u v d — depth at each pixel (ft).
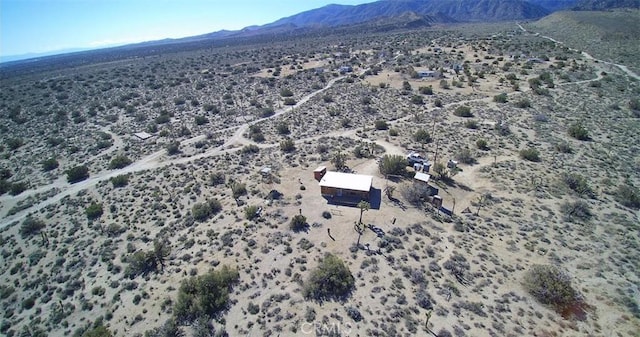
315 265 124.77
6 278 143.54
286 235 143.64
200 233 151.94
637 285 110.63
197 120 323.37
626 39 501.97
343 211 159.02
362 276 117.80
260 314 106.01
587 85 336.08
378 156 217.97
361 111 319.27
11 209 197.47
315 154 230.27
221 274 118.21
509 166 193.77
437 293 109.09
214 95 425.28
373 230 143.02
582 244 130.82
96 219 176.55
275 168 212.64
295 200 171.22
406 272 118.62
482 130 250.98
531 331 94.58
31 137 311.27
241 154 242.37
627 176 179.11
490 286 111.55
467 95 339.57
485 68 436.35
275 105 368.27
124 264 140.15
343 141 248.52
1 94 467.52
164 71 603.26
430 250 128.98
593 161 196.34
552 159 200.54
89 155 266.98
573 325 96.63
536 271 112.88
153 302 116.26
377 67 492.95
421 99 327.26
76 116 359.87
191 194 189.57
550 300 104.53
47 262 148.77
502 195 166.50
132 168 236.22
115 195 198.70
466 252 128.16
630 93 305.73
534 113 277.23
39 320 118.11
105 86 488.44
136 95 437.58
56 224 177.47
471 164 201.57
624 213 149.28
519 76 390.42
